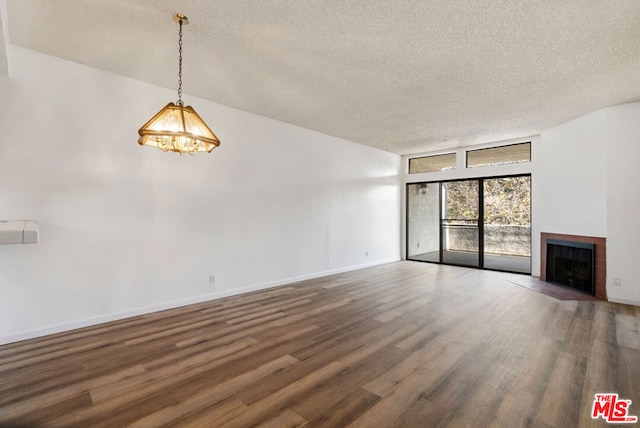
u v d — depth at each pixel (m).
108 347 2.75
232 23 2.46
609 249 4.30
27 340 2.89
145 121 3.61
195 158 4.06
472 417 1.83
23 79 2.89
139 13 2.34
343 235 6.32
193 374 2.31
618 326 3.28
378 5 2.21
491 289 4.84
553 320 3.47
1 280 2.80
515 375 2.30
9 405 1.92
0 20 2.15
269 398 2.02
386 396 2.04
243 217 4.60
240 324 3.34
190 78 3.50
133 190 3.55
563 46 2.75
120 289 3.46
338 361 2.52
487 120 4.94
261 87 3.72
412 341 2.90
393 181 7.68
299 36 2.63
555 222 5.20
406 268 6.72
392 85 3.62
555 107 4.34
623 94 3.87
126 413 1.86
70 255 3.15
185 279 3.98
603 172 4.38
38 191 2.97
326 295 4.50
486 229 6.65
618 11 2.24
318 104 4.28
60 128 3.08
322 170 5.85
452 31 2.53
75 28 2.55
